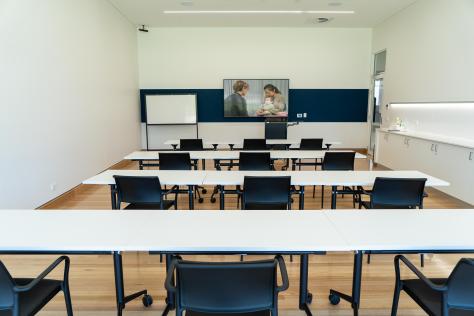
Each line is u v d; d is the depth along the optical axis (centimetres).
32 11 423
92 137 618
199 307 146
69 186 523
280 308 238
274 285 144
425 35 658
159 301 248
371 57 962
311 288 265
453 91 566
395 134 682
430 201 495
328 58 969
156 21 884
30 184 418
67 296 188
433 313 163
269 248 163
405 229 186
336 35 959
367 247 165
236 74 975
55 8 481
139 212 215
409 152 628
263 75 977
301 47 964
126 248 164
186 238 174
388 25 838
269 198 309
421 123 676
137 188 304
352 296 216
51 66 469
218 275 138
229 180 314
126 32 848
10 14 380
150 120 980
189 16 833
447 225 193
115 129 759
